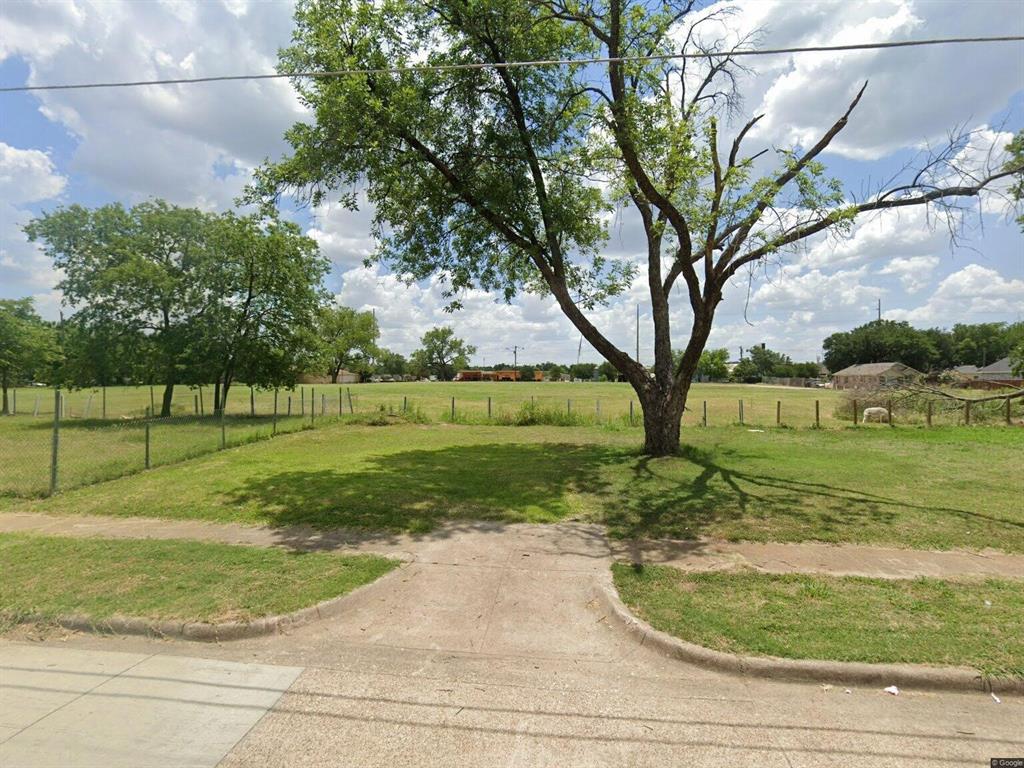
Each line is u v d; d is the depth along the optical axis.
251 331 27.25
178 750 2.93
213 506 8.09
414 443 15.80
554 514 7.67
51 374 27.55
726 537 6.62
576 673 3.80
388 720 3.24
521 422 21.52
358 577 5.29
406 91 10.42
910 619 4.41
